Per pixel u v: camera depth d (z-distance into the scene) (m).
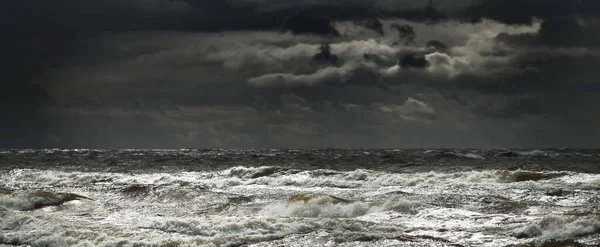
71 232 16.09
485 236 14.87
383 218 17.83
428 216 17.80
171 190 24.44
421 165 38.84
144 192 24.66
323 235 15.13
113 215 20.02
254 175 32.03
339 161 45.22
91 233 15.88
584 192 21.59
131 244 14.91
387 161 43.66
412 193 22.31
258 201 21.70
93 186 27.67
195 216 19.72
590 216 15.28
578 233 14.52
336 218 18.42
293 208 19.69
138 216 19.78
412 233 15.34
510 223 16.30
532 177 26.11
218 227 16.42
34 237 16.25
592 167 34.97
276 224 16.36
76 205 22.00
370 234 15.01
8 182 32.53
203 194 23.45
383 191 23.75
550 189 22.92
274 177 29.64
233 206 21.08
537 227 14.91
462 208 18.91
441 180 26.67
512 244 13.98
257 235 15.41
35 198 22.31
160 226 17.05
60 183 31.73
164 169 40.28
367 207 19.11
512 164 38.19
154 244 14.81
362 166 39.12
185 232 16.41
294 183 27.91
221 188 26.78
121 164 46.41
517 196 21.44
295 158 50.97
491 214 17.94
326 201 19.83
